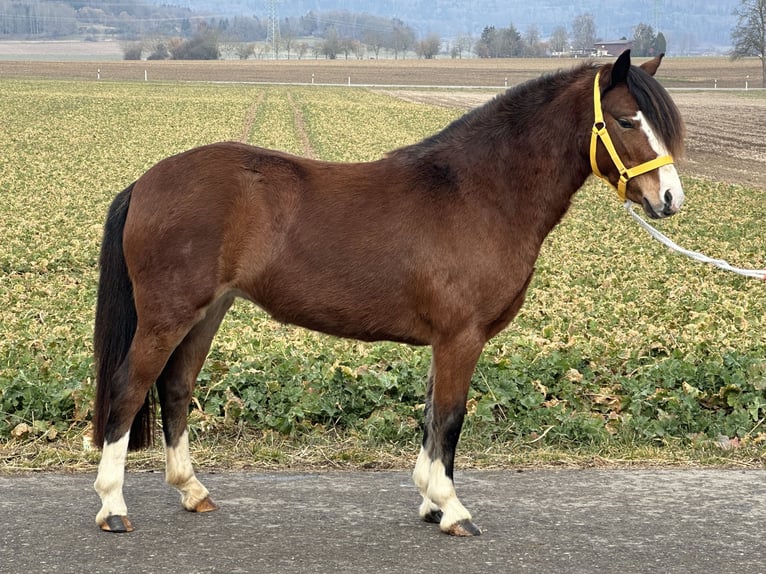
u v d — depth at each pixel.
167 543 5.21
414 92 83.12
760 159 37.56
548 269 16.06
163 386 5.80
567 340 10.55
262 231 5.47
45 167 31.34
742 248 18.91
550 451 7.12
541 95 5.73
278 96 72.25
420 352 9.52
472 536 5.38
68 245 17.52
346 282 5.52
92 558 4.97
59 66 121.31
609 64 5.71
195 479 5.79
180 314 5.40
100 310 5.64
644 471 6.60
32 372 8.37
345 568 4.92
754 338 10.82
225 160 5.52
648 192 5.56
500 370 8.56
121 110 55.72
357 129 46.25
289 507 5.82
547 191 5.69
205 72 116.12
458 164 5.65
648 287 14.88
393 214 5.53
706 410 8.09
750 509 5.83
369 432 7.38
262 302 5.64
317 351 9.88
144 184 5.54
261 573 4.84
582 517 5.68
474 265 5.48
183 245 5.36
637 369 9.16
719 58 171.00
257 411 7.66
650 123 5.52
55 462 6.55
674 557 5.11
